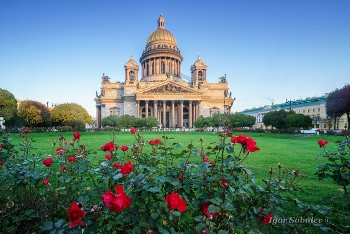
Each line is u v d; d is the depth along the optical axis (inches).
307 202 279.4
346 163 176.4
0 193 199.3
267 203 141.7
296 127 2047.2
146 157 205.5
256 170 456.1
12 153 229.3
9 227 171.2
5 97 2160.4
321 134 1670.8
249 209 135.6
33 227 175.9
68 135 1542.8
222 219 128.6
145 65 3838.6
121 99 3388.3
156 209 128.0
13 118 2177.7
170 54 3693.4
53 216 188.9
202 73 3489.2
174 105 3380.9
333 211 159.5
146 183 125.2
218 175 149.2
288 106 4244.6
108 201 95.0
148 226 138.5
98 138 1316.4
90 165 205.9
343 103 1777.8
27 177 175.5
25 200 185.0
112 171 169.0
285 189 155.3
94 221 127.6
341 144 211.9
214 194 136.6
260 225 183.0
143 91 3019.2
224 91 3376.0
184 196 140.3
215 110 3398.1
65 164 208.4
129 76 3385.8
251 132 2172.7
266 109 4985.2
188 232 116.6
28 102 2427.4
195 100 3120.1
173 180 135.6
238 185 146.5
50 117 2449.6
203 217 120.2
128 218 131.6
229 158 152.3
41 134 1517.0
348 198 167.5
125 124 2460.6
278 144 1061.8
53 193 199.2
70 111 2470.5
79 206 102.1
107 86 3422.7
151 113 3412.9
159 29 3991.1
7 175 181.0
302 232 200.1
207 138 1354.6
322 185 357.4
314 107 3506.4
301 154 698.8
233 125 179.5
